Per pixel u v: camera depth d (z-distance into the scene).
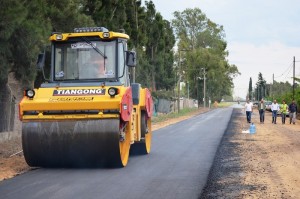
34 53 16.06
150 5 51.22
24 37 15.63
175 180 9.70
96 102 10.52
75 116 10.62
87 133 10.49
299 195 8.58
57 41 11.96
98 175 10.21
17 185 9.01
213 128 28.12
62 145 10.60
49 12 18.47
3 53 15.02
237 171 11.20
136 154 14.30
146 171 10.84
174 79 60.09
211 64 96.19
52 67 11.93
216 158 13.52
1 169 11.09
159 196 8.13
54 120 10.72
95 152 10.62
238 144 17.94
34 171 10.78
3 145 16.20
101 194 8.22
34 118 10.77
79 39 11.91
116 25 30.81
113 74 11.69
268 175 10.72
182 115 52.53
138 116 12.91
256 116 49.97
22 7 13.40
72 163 11.09
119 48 11.85
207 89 102.81
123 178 9.84
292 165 12.39
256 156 14.18
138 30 38.66
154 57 52.25
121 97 10.64
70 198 7.86
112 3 29.97
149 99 14.12
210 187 9.09
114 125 10.48
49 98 10.82
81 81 11.70
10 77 19.73
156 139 20.00
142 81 46.81
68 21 19.91
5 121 17.84
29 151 10.79
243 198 8.19
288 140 20.11
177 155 14.11
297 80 57.06
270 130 26.78
